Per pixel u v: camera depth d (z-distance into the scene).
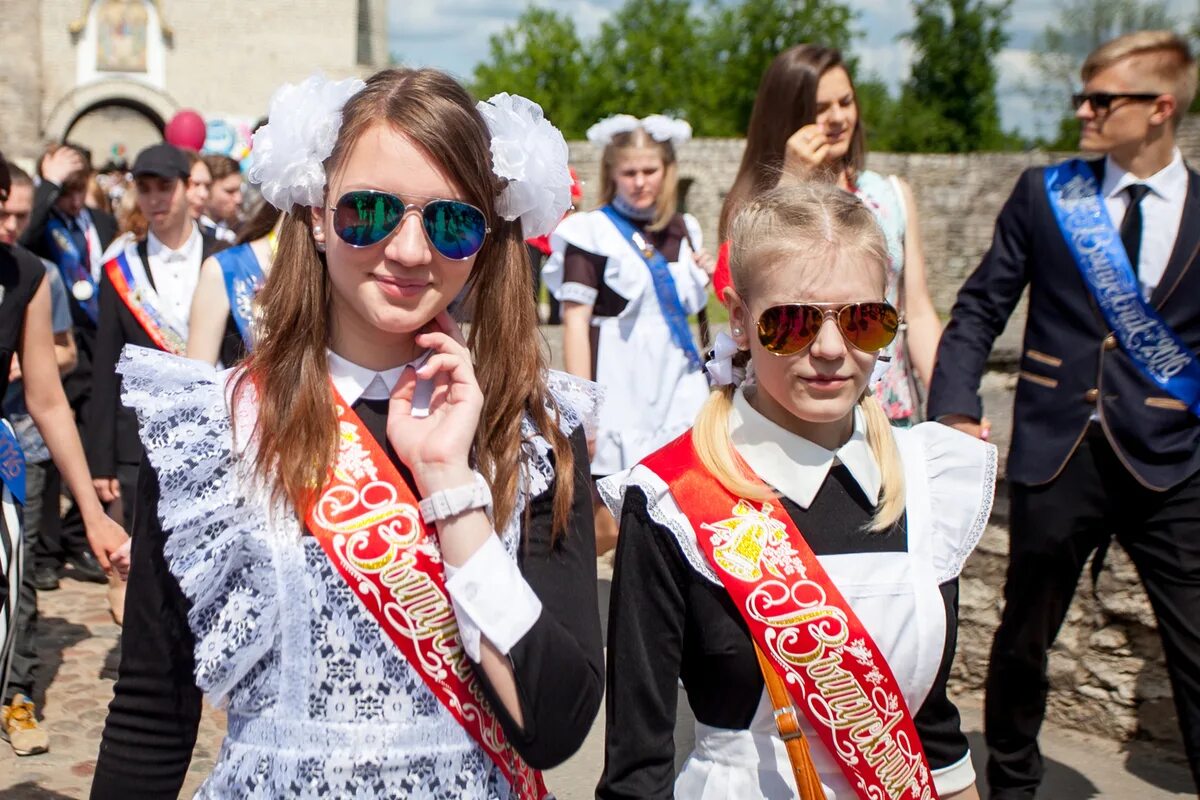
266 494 1.53
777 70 3.28
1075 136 29.09
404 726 1.52
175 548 1.51
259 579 1.52
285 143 1.57
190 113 10.48
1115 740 3.76
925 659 1.74
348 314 1.62
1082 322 2.93
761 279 1.76
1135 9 28.02
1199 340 2.85
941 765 1.83
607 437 4.23
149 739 1.56
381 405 1.62
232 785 1.52
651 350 4.23
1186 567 2.83
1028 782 3.05
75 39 30.05
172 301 4.39
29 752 3.81
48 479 5.61
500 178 1.64
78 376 6.09
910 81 41.66
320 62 30.75
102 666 4.63
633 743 1.74
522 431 1.64
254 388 1.58
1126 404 2.85
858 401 1.87
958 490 1.82
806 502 1.76
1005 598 3.07
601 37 41.38
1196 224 2.84
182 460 1.54
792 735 1.67
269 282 1.62
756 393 1.84
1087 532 2.95
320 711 1.51
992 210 19.38
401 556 1.53
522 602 1.50
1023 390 3.04
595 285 4.23
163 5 30.06
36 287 2.90
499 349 1.65
